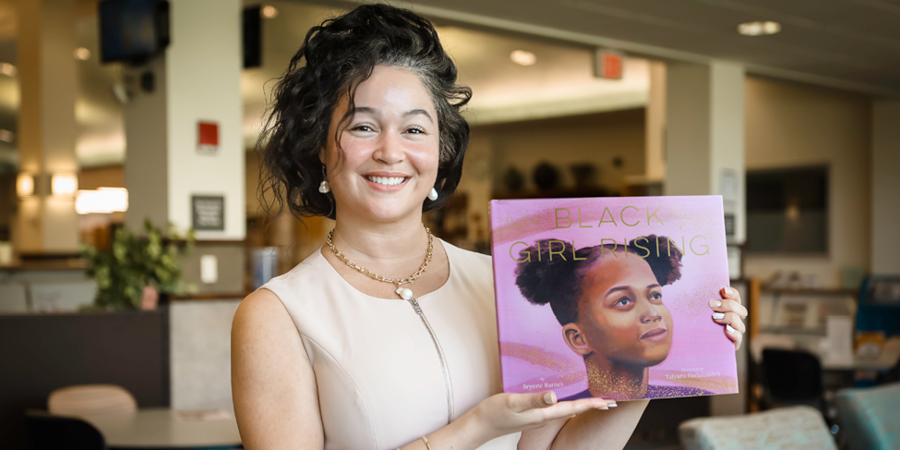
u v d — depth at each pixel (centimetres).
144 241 455
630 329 107
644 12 554
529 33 596
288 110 114
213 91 481
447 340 112
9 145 1600
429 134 112
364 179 110
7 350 416
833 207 905
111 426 314
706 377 107
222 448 284
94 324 434
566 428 121
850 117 894
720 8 544
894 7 547
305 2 504
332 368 107
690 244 111
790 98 935
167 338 454
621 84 1071
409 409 106
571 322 106
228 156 487
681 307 109
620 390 105
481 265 126
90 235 1541
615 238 110
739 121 737
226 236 485
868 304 772
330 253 118
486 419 100
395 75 110
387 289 114
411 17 116
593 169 1236
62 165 812
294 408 105
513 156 1311
